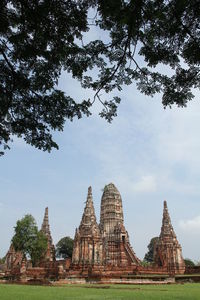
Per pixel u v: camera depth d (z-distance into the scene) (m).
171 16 11.77
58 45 12.84
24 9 11.80
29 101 14.34
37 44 12.72
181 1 10.95
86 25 12.52
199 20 11.91
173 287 31.80
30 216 72.06
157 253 81.25
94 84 14.23
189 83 14.01
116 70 13.74
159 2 11.33
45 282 40.34
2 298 17.75
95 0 11.95
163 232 83.44
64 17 12.23
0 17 11.98
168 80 14.12
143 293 22.69
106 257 78.25
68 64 13.54
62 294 21.05
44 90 14.03
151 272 66.31
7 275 56.88
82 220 72.06
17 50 12.69
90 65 13.63
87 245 67.69
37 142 15.49
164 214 86.50
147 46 13.09
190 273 67.56
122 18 11.51
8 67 13.20
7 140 15.43
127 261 77.88
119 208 87.88
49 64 13.35
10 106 14.48
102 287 31.33
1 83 13.59
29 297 18.47
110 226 84.19
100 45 13.16
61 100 14.25
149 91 14.52
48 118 14.81
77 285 36.34
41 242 71.19
